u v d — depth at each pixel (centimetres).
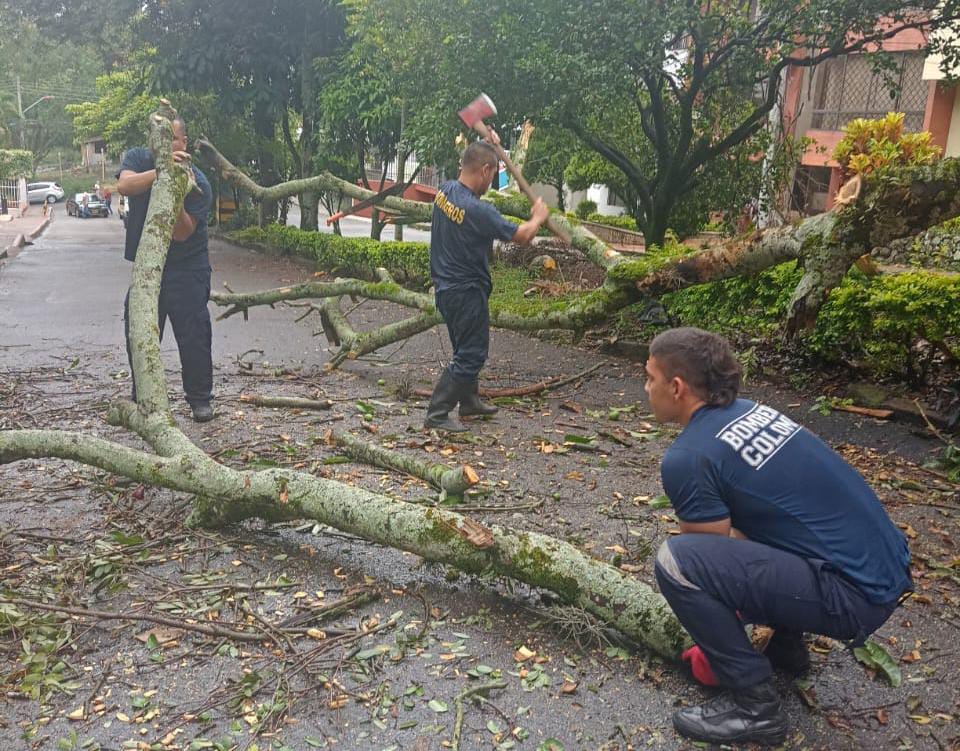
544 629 351
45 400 688
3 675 318
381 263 1656
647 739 286
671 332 296
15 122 6562
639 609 327
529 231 558
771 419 288
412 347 935
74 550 420
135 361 490
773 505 275
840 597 270
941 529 461
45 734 286
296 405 675
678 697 308
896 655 338
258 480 408
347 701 304
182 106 2319
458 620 357
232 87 2084
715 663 282
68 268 1708
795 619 275
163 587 381
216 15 1986
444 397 611
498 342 973
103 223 3750
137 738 285
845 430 637
